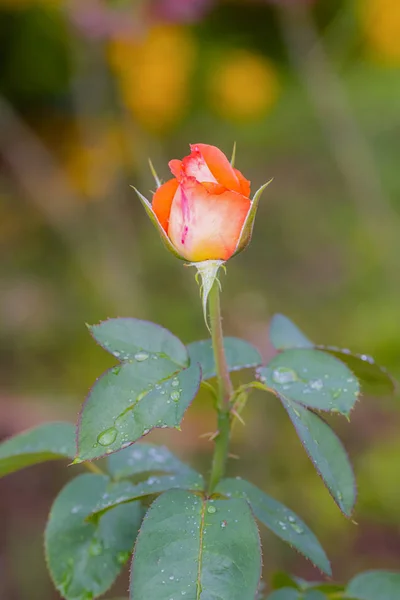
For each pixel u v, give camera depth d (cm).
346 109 280
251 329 215
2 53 325
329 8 341
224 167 68
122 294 239
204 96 368
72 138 317
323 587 73
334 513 155
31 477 174
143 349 68
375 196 265
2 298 245
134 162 292
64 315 239
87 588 71
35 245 282
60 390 207
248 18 393
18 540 150
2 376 215
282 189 300
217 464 70
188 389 67
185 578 65
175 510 66
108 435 66
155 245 266
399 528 152
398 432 175
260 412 178
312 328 223
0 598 137
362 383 74
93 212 280
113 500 69
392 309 222
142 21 216
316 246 266
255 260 263
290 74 391
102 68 281
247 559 65
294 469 165
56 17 303
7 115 286
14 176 310
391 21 340
